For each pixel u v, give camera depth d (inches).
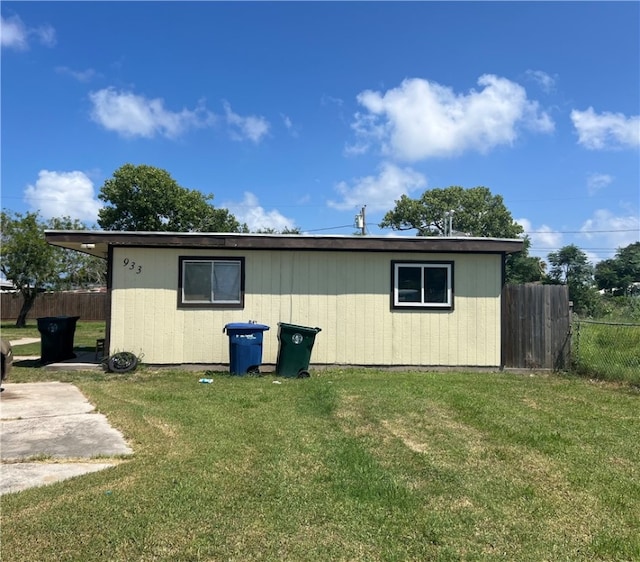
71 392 316.5
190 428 231.5
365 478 170.7
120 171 1342.3
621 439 219.8
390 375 398.6
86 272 1210.0
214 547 125.7
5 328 944.3
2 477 171.3
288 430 229.5
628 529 138.0
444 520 141.7
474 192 1929.1
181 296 425.7
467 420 249.6
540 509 149.5
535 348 436.8
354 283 435.5
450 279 436.5
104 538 129.1
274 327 430.3
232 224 1565.0
